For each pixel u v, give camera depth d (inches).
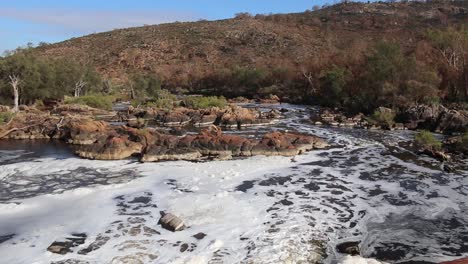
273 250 525.7
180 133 1469.0
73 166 988.6
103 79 3459.6
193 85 4057.6
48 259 502.9
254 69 3634.4
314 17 6515.8
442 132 1524.4
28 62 2240.4
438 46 2310.5
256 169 947.3
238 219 629.9
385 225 623.2
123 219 631.8
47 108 2283.5
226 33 5590.6
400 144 1279.5
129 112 2034.9
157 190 781.3
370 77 2026.3
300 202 717.9
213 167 965.2
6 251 526.6
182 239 557.3
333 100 2450.8
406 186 822.5
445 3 6638.8
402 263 507.8
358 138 1389.0
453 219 648.4
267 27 5802.2
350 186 820.6
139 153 1107.3
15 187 814.5
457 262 393.4
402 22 5664.4
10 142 1368.1
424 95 1852.9
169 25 6382.9
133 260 498.0
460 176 896.3
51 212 668.1
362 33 5265.8
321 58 3152.1
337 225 618.2
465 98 1868.8
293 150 1118.4
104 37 5826.8
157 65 4783.5
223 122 1733.5
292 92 3161.9
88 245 541.0
